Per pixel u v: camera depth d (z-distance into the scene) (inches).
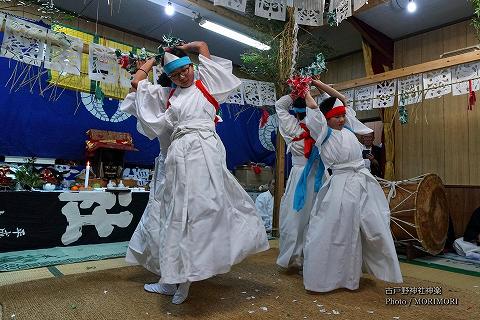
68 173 178.7
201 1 182.7
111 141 186.9
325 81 255.1
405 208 138.4
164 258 74.5
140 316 72.6
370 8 178.2
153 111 88.3
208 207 75.3
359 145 100.0
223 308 77.9
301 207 103.8
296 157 116.3
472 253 145.0
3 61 167.8
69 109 189.0
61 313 73.7
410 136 207.8
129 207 168.2
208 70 87.6
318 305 80.8
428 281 103.1
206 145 81.1
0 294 86.0
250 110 261.4
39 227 143.6
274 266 119.3
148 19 203.0
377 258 92.3
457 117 190.1
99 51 122.6
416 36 207.9
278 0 132.3
